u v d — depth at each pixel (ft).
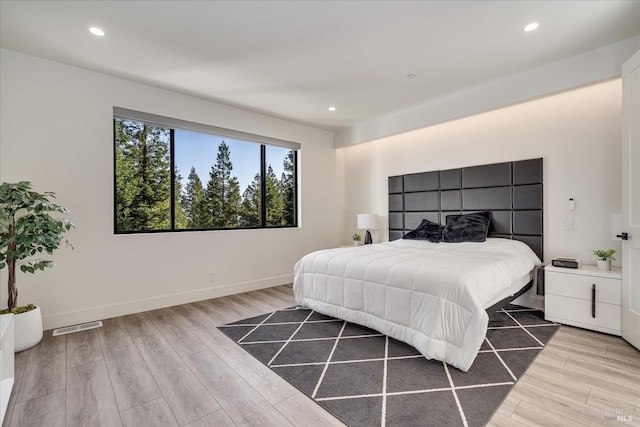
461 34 7.89
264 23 7.38
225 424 5.01
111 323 9.67
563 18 7.21
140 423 5.06
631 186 7.69
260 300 12.36
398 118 14.20
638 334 7.39
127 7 6.72
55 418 5.20
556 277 9.36
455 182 13.41
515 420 4.96
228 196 13.84
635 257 7.59
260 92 11.69
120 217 10.96
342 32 7.78
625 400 5.44
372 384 6.11
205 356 7.41
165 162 11.96
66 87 9.46
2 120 8.52
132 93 10.67
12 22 7.23
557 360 6.97
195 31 7.69
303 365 6.93
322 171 17.25
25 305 8.79
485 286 7.32
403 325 7.70
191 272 12.14
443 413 5.18
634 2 6.61
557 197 10.68
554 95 10.33
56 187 9.30
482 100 11.09
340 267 9.46
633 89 7.58
